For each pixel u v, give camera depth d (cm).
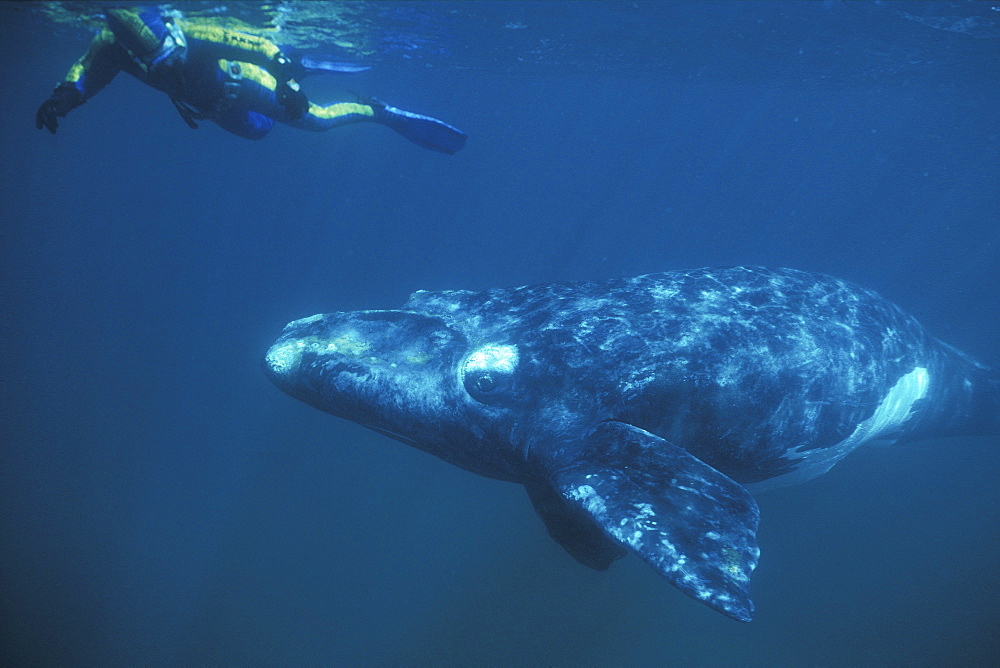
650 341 490
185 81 484
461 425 500
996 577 1077
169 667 1277
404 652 1198
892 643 977
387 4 2005
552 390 479
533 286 556
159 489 1908
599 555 510
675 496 365
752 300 543
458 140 592
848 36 2339
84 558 1633
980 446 1471
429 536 1541
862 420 580
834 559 1173
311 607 1384
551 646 1125
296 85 510
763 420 516
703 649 1055
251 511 1748
